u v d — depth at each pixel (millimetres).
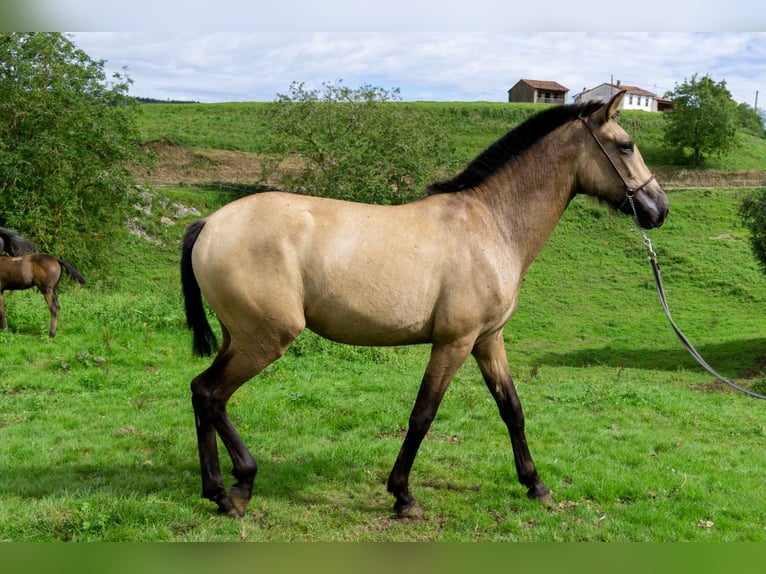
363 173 23828
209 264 3939
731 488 5199
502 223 4375
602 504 4750
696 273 30312
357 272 3932
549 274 30922
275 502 4473
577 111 4566
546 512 4520
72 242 19859
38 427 6016
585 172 4547
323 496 4637
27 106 19078
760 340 21828
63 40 20219
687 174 45219
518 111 56781
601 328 24672
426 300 4039
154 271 25891
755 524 4539
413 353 12797
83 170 19625
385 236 4004
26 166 19000
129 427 6129
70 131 19594
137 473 4875
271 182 36156
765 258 22953
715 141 48344
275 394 7449
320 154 26109
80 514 3963
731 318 25344
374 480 4977
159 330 10945
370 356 10789
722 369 18766
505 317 4340
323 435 6125
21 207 18656
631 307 27266
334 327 4074
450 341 4137
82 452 5359
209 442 4160
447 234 4121
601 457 5832
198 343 4316
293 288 3924
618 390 8914
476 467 5305
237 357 4039
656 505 4742
